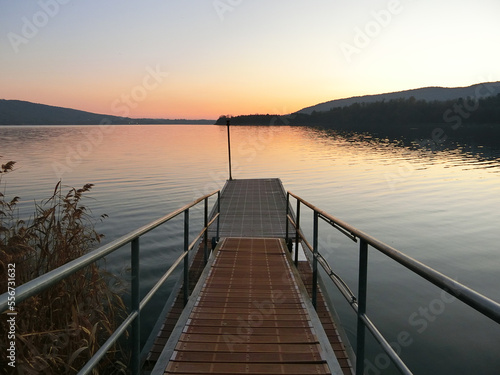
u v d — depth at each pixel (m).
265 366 2.61
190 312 3.51
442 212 12.21
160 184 16.86
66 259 3.36
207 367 2.59
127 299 5.25
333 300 5.68
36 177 18.42
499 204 13.47
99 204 12.49
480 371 3.96
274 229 8.06
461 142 52.62
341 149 42.59
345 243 8.76
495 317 0.87
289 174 22.09
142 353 3.34
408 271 6.85
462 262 7.52
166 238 8.71
